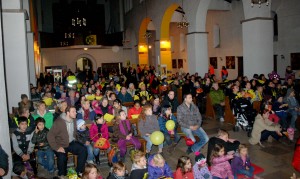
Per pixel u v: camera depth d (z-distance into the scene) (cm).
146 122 779
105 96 1041
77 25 3266
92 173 480
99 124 754
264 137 865
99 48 3322
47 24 3269
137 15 2789
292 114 990
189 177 539
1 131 550
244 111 986
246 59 1359
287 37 1825
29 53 1694
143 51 2831
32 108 901
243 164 631
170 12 2133
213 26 2419
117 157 745
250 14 1320
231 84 1255
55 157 722
